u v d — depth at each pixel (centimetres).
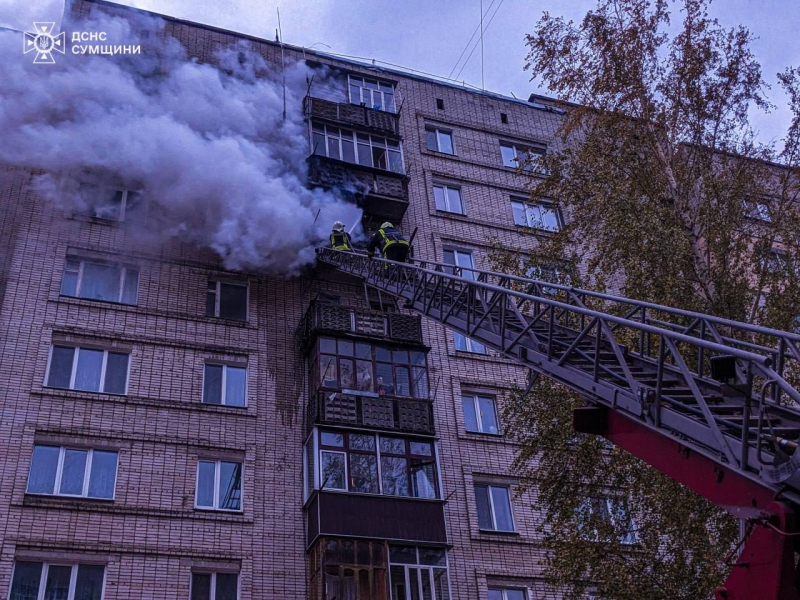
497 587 1777
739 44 1686
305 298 2058
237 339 1911
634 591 1309
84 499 1566
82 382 1723
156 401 1738
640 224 1512
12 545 1470
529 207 2575
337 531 1630
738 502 737
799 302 1485
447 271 2295
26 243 1852
